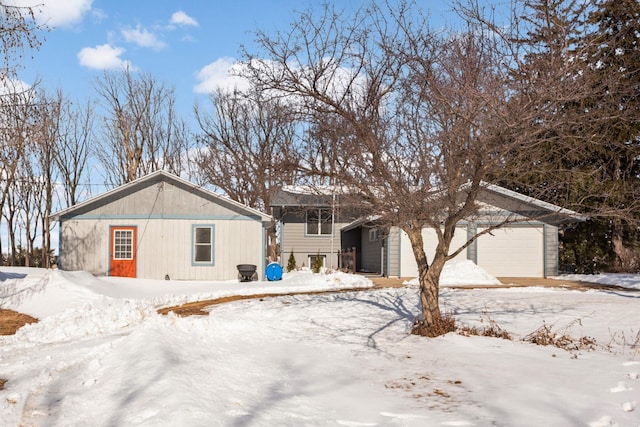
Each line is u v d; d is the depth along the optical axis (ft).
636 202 32.96
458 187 31.73
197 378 22.80
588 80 28.40
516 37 29.81
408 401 20.89
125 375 23.36
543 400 20.70
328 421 18.39
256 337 34.83
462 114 28.96
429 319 35.81
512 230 85.66
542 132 30.40
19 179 92.73
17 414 19.49
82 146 143.13
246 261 81.15
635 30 58.80
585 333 35.42
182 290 67.56
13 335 41.83
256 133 90.94
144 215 80.94
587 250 103.09
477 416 18.90
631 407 19.47
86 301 54.19
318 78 34.81
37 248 142.20
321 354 29.81
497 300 52.65
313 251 108.78
